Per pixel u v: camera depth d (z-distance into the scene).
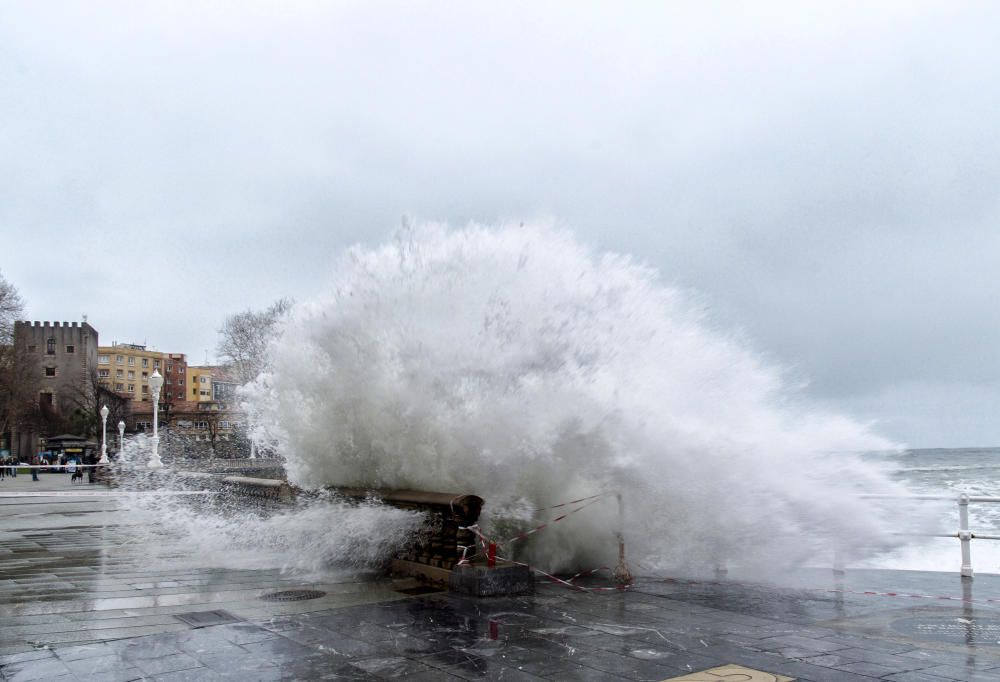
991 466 72.75
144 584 8.52
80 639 5.96
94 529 14.93
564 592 7.88
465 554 8.11
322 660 5.34
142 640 5.91
